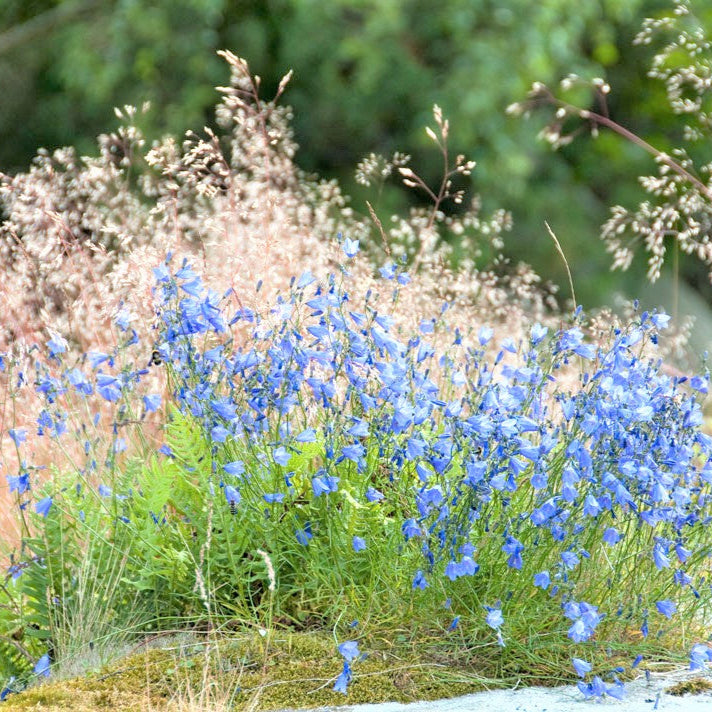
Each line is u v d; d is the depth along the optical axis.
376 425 6.56
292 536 6.84
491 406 6.13
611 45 23.47
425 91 21.53
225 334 7.46
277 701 5.79
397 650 6.26
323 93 22.23
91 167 10.87
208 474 6.95
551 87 22.20
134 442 8.38
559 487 6.35
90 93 22.56
